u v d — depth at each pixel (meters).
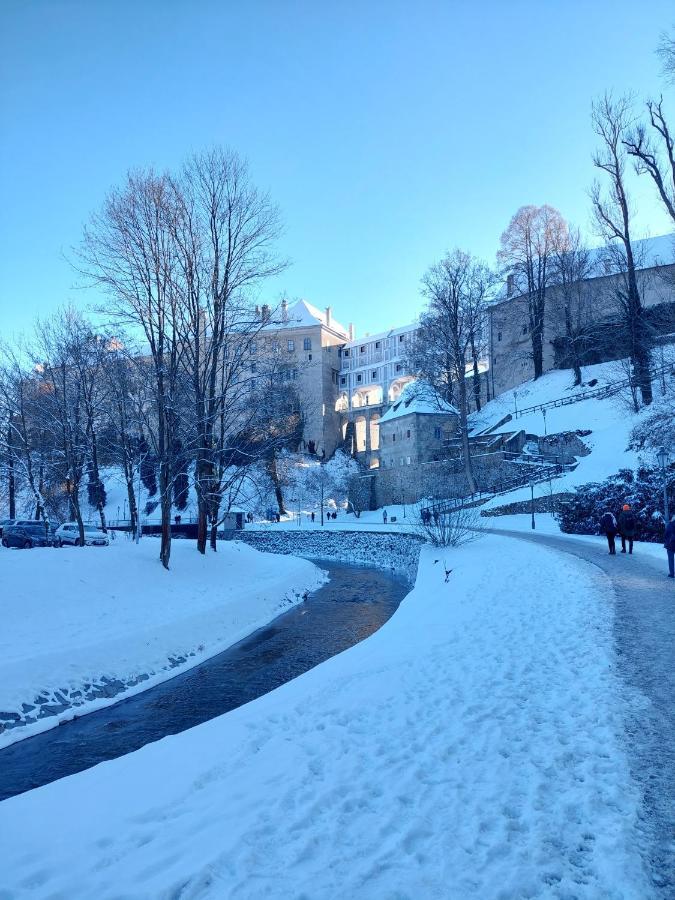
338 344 108.50
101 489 40.09
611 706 6.57
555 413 60.94
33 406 37.06
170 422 26.14
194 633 18.53
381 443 79.25
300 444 88.81
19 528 33.16
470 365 91.56
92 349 34.94
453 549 29.05
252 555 34.97
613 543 21.92
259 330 29.31
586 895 3.42
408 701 7.58
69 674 13.38
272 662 16.62
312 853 4.07
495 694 7.49
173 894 3.63
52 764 9.61
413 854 3.96
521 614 12.75
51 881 4.02
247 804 4.97
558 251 71.62
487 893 3.48
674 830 4.07
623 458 41.94
